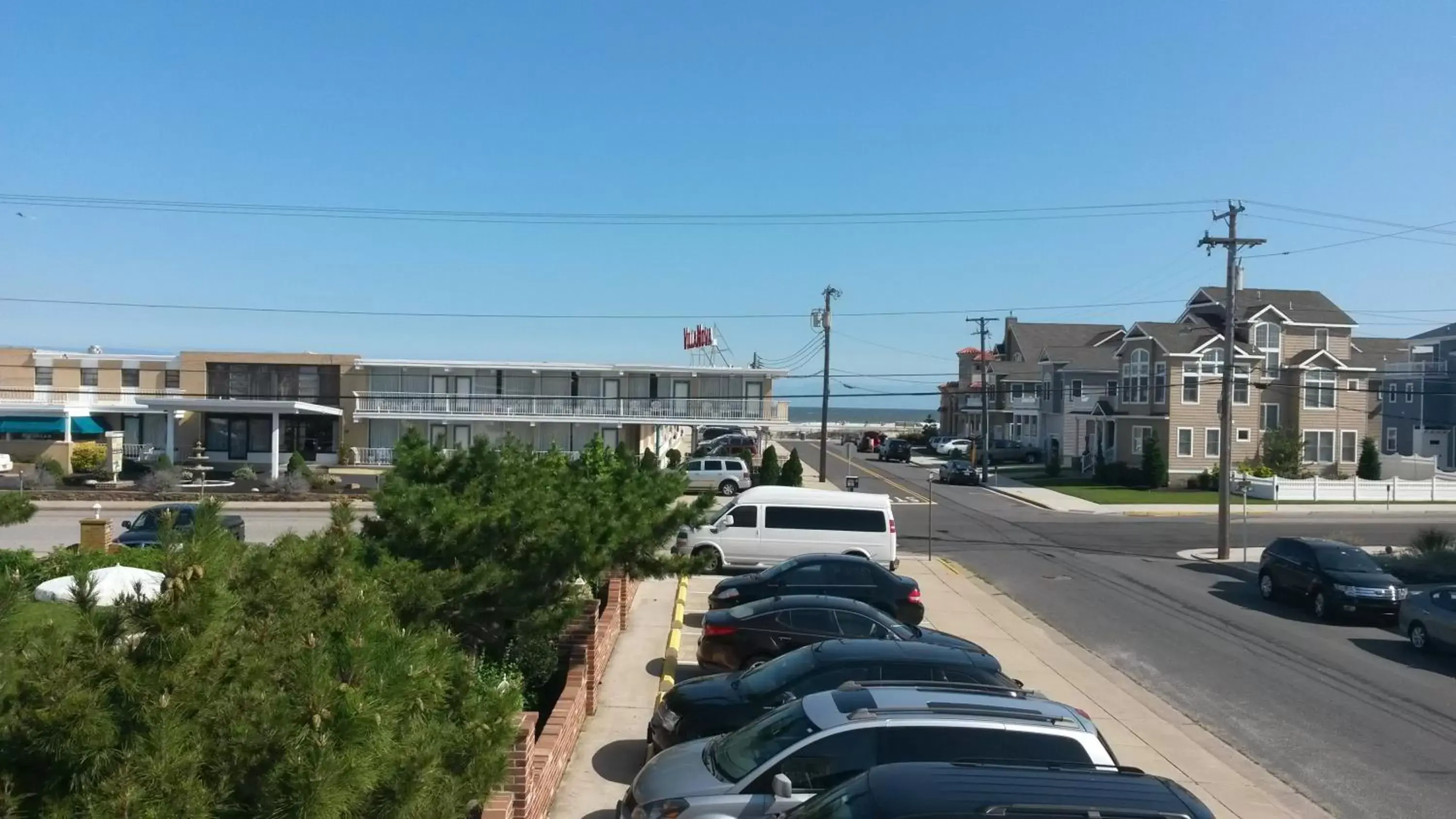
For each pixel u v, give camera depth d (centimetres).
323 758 482
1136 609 2339
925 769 611
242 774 484
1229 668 1792
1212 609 2378
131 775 457
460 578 994
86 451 4803
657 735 1067
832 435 11831
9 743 464
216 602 518
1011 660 1770
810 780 785
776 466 4772
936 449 8275
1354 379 5762
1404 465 5675
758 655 1414
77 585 530
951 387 10188
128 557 1841
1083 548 3341
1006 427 8712
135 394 5553
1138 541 3525
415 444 1285
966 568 2892
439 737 597
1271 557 2484
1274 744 1348
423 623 921
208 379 5581
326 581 694
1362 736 1395
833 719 822
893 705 832
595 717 1288
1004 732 795
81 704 459
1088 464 6494
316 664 525
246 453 5509
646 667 1562
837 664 1053
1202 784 1168
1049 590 2552
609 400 5506
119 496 4025
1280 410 5709
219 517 594
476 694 670
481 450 1277
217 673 509
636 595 2228
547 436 5634
